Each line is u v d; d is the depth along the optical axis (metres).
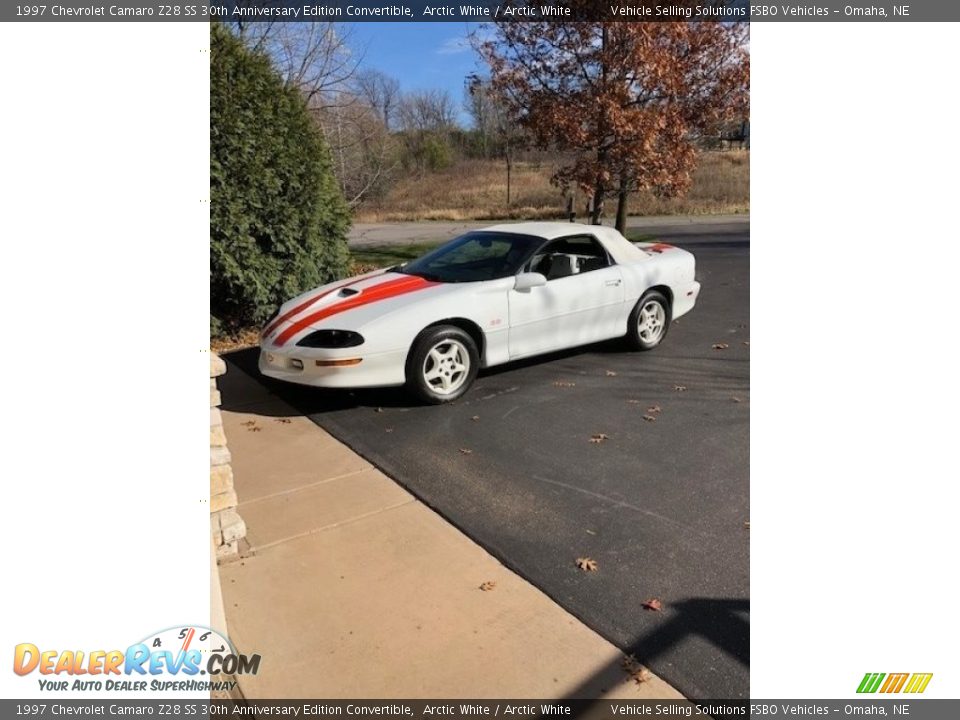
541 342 5.57
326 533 3.23
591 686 2.30
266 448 4.25
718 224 19.73
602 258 6.05
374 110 15.50
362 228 19.94
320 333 4.68
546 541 3.17
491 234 5.97
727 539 3.19
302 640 2.51
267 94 6.39
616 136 9.26
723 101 9.73
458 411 4.88
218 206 6.21
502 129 23.14
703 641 2.51
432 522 3.33
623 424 4.64
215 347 6.52
